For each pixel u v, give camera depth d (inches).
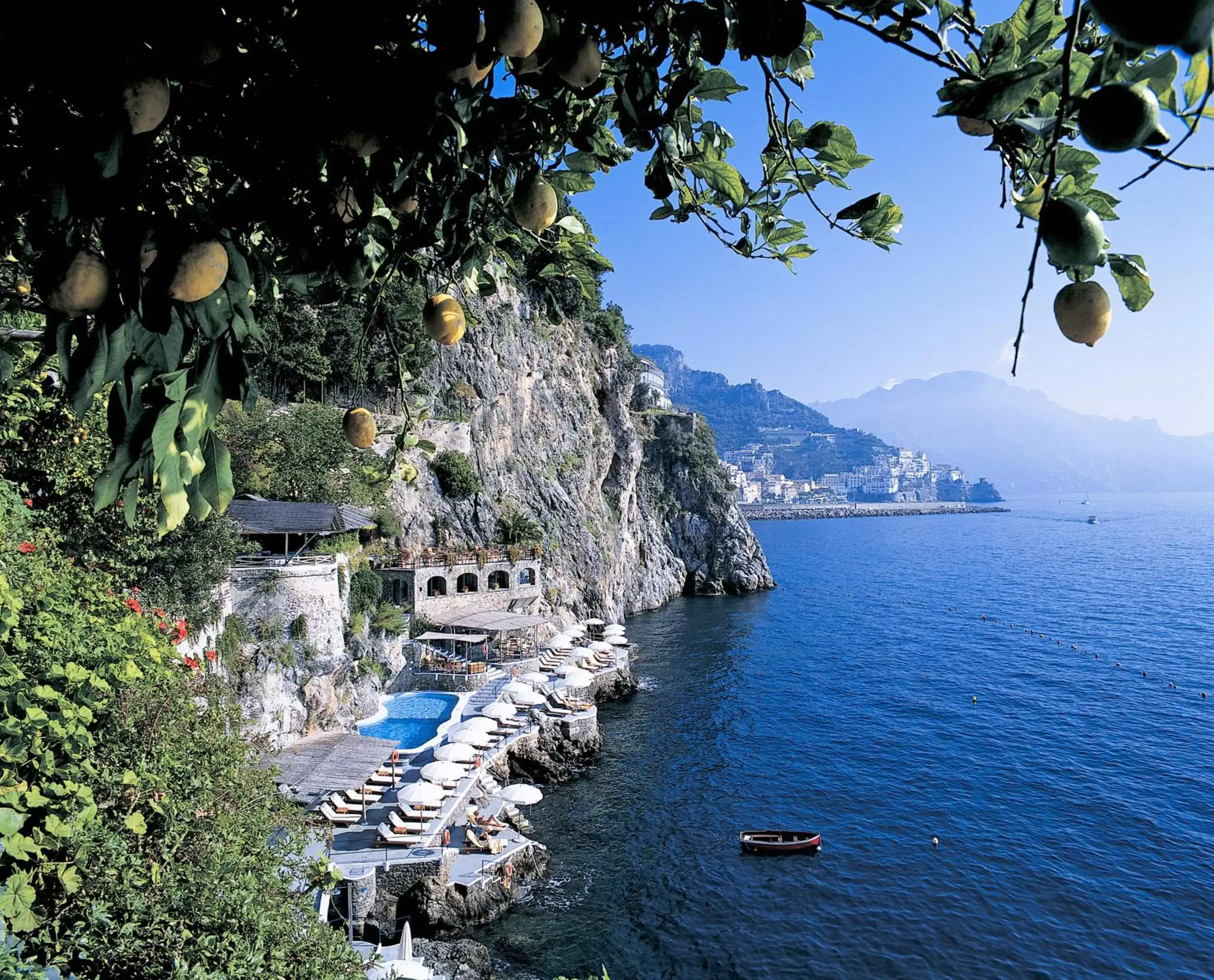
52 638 317.1
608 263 140.3
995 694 2370.8
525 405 3048.7
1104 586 5007.4
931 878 1213.7
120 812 351.6
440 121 89.2
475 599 2196.1
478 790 1320.1
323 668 1262.3
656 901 1120.2
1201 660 2876.5
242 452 1521.9
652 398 5541.3
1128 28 39.9
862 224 103.7
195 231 77.0
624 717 2078.0
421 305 133.2
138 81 72.1
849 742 1891.0
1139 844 1347.2
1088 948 1035.9
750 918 1086.4
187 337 81.2
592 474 3452.3
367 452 1966.0
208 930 338.0
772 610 3988.7
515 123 97.8
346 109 81.5
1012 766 1748.3
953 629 3496.6
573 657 2285.9
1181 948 1036.5
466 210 102.3
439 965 884.0
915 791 1585.9
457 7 74.3
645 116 89.4
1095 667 2763.3
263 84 82.0
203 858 373.7
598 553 3107.8
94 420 614.9
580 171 106.3
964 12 69.1
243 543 1245.1
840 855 1282.0
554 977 922.1
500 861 1096.2
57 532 577.6
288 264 91.7
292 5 80.0
